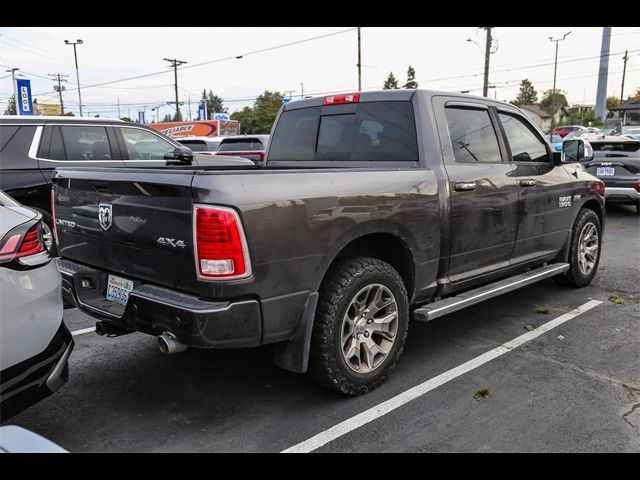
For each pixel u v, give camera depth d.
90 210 3.41
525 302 5.47
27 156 6.32
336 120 4.43
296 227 2.94
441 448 2.91
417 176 3.66
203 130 37.25
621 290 5.88
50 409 3.35
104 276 3.40
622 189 10.51
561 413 3.27
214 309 2.72
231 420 3.21
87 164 6.70
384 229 3.42
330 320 3.17
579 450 2.89
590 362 4.02
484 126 4.43
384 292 3.50
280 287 2.92
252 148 13.63
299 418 3.22
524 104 93.12
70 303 3.75
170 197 2.84
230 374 3.85
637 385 3.65
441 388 3.60
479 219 4.15
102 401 3.46
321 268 3.10
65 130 6.65
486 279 4.52
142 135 7.40
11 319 2.54
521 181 4.57
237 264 2.72
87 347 4.39
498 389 3.59
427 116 3.93
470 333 4.63
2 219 2.64
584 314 5.09
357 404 3.38
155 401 3.46
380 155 4.10
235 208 2.70
